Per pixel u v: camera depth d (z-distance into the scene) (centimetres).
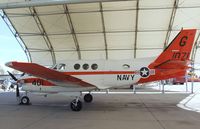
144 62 1284
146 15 2136
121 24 2239
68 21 2244
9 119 959
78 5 2066
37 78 1298
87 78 1298
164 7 2056
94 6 2069
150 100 1622
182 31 1271
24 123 883
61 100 1614
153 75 1265
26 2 1486
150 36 2344
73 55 2617
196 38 2288
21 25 2322
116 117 1003
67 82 1205
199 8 2048
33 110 1191
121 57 2583
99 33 2348
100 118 980
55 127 819
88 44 2484
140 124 863
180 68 1268
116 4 2039
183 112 1126
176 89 2747
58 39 2455
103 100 1627
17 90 1480
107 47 2498
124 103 1462
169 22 2194
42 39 2464
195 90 2569
